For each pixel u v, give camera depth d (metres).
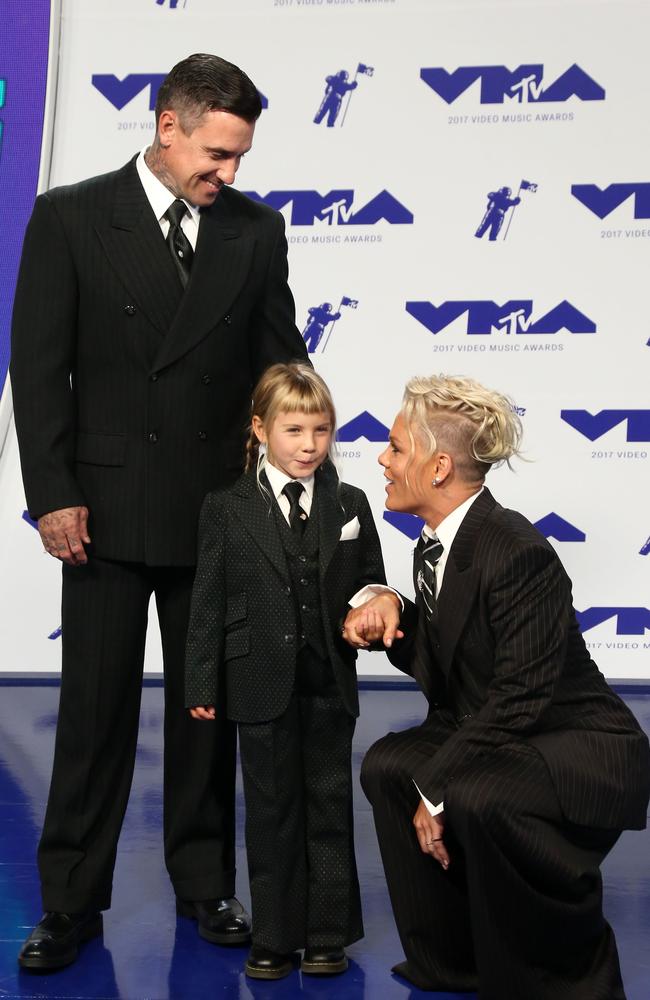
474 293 4.36
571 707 2.16
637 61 4.26
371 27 4.31
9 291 4.39
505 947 2.03
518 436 2.24
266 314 2.49
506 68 4.29
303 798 2.32
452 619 2.15
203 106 2.18
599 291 4.32
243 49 4.34
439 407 2.17
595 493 4.38
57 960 2.29
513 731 2.07
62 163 4.39
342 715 2.31
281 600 2.26
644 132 4.28
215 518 2.30
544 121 4.29
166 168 2.29
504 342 4.36
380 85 4.32
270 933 2.26
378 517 4.43
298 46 4.32
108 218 2.30
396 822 2.20
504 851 2.01
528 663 2.06
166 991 2.21
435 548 2.21
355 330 4.39
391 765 2.19
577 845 2.09
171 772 2.50
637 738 2.12
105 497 2.34
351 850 2.34
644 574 4.39
